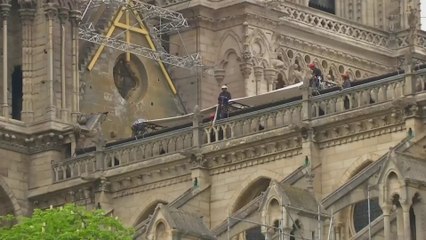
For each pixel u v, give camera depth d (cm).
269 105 12850
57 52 13912
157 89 14412
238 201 12788
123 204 13325
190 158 12950
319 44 15200
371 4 15775
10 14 13988
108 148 13425
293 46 15038
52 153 13700
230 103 13375
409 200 11294
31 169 13750
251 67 14575
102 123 14050
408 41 15612
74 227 11194
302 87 12525
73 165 13575
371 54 15538
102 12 14312
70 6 13975
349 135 12306
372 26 15688
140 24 14412
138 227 12656
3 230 11344
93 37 14162
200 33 14675
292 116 12562
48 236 11069
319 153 12425
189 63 14562
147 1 14900
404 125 12056
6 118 13712
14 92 13950
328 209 11712
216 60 14688
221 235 12081
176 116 14150
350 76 15412
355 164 12250
